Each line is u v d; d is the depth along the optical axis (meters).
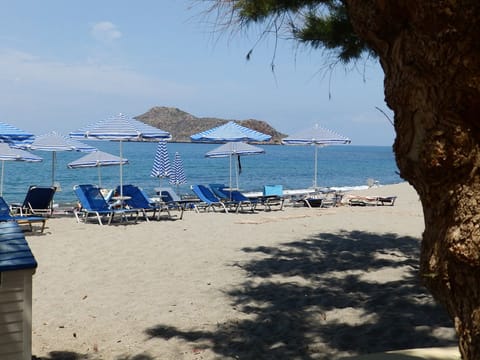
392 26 1.66
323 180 40.25
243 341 4.27
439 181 1.60
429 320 4.63
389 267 6.98
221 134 15.90
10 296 3.16
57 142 14.27
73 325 4.73
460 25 1.41
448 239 1.55
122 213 12.15
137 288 6.02
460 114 1.50
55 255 7.79
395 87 1.66
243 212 14.53
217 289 5.96
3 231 3.88
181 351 4.08
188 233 10.03
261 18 3.82
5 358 3.16
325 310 5.08
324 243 8.96
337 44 4.91
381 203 17.03
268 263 7.36
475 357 1.49
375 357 2.55
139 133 12.27
